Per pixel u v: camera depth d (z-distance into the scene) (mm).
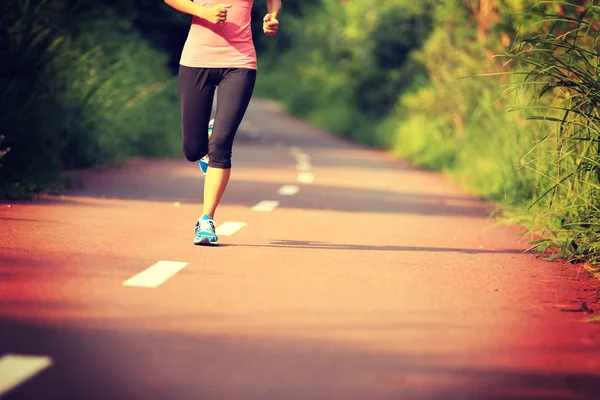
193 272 18594
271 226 27016
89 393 11078
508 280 19625
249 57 22188
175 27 66625
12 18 33562
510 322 15578
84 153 43812
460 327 15031
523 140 34688
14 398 10812
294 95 151875
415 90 85562
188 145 22781
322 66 125750
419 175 53469
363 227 28016
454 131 60500
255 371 12180
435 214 33250
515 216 30984
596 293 18562
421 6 90188
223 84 22203
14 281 16891
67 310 14938
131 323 14305
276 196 36469
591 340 14586
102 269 18453
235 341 13547
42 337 13359
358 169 55344
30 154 33781
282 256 21297
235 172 48062
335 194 38625
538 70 23250
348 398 11250
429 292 17781
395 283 18531
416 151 65250
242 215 29562
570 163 25234
